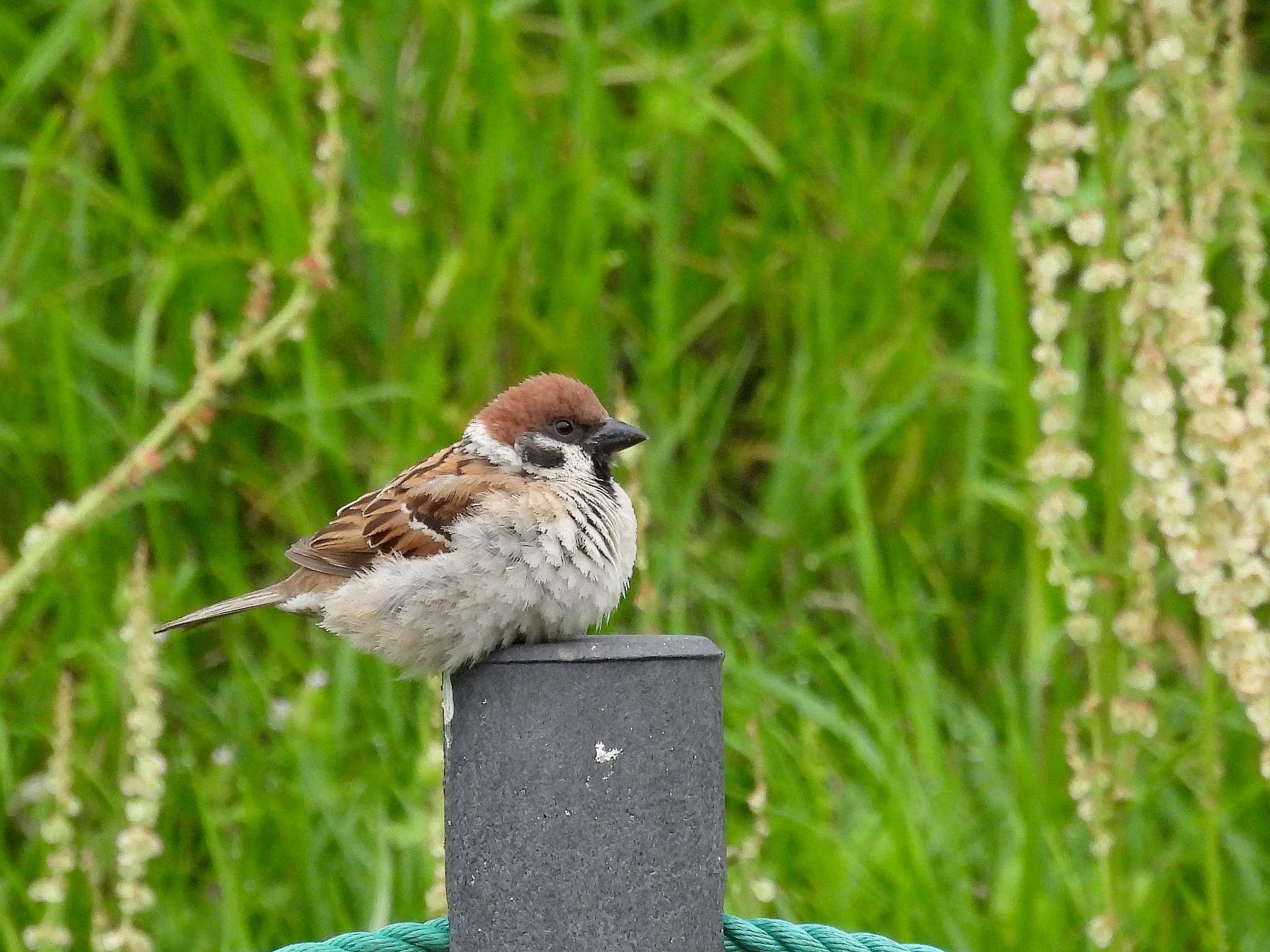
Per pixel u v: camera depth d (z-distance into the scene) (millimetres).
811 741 9422
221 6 11805
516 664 5422
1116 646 7891
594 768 5395
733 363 11633
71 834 7543
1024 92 7164
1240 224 8266
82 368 10938
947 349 11859
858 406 10914
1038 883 8297
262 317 8719
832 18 12281
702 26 12211
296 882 9000
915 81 12172
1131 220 7586
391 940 6020
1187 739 9852
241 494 10898
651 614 7938
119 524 10531
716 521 11320
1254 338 7391
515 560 6770
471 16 11328
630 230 11867
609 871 5395
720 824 5574
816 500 10680
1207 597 7199
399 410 10672
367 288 11195
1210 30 7398
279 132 11602
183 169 11844
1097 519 10984
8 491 10758
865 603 10359
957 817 8914
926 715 9242
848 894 8531
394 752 9523
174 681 9812
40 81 11641
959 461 11156
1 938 8336
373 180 11289
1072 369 10883
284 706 9633
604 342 11070
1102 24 7570
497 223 11508
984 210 10406
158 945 8898
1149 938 8953
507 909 5445
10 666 9867
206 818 8711
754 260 11562
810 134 11750
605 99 11891
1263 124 12875
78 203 11211
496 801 5457
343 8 11875
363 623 7043
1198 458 7289
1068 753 7805
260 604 7508
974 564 10844
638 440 7293
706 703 5512
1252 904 8984
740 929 6074
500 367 11016
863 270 11391
